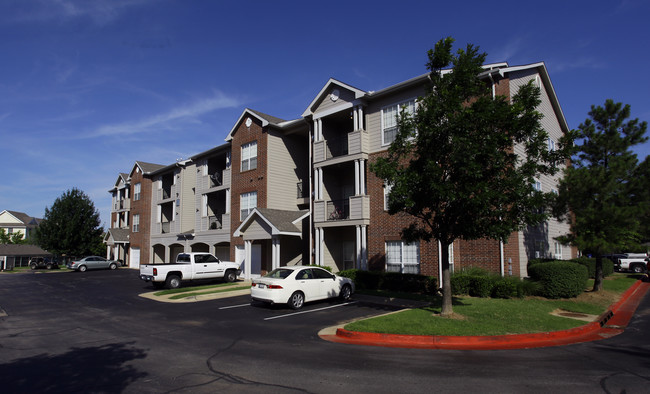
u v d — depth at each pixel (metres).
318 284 14.95
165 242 36.94
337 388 6.18
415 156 11.82
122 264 46.44
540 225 20.08
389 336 9.50
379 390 6.07
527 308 12.76
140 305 16.20
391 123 20.05
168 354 8.40
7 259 52.94
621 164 15.92
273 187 25.67
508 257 16.45
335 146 23.72
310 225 22.92
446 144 10.94
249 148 27.47
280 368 7.27
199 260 23.02
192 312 14.06
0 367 7.57
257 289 14.39
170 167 37.19
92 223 50.06
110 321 12.69
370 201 20.42
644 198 16.27
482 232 11.01
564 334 10.05
